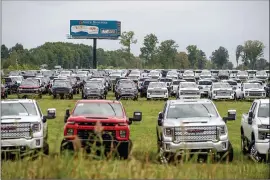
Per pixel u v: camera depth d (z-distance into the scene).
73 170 20.95
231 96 90.62
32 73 142.00
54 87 92.75
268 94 97.62
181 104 32.81
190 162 22.61
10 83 105.75
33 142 29.69
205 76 129.50
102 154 22.48
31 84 93.38
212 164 24.22
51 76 130.88
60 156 21.66
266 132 29.59
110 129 29.30
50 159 21.41
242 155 31.55
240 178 23.22
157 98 91.94
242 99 91.00
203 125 29.75
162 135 30.22
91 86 91.25
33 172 21.11
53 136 39.47
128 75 134.00
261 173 24.31
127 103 83.44
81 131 29.31
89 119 29.45
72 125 29.44
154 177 21.27
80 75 132.88
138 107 75.19
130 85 93.31
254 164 26.89
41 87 94.94
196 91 89.19
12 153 26.91
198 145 29.39
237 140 41.22
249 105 80.19
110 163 21.86
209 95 94.50
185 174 21.69
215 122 30.03
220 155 29.84
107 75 138.00
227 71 158.75
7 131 29.55
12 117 30.58
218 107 76.25
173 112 32.09
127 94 91.50
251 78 137.88
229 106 78.19
